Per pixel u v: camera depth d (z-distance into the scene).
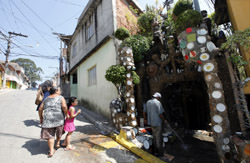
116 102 4.77
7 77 24.20
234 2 3.33
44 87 4.26
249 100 3.52
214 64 2.81
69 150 3.09
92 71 7.91
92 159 2.81
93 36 8.09
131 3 7.76
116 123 4.52
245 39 2.38
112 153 3.11
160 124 3.23
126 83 4.25
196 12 3.12
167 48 5.08
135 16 8.15
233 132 3.42
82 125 5.08
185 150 3.50
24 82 38.22
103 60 6.56
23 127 4.22
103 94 6.36
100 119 5.68
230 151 2.47
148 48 5.34
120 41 5.77
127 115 4.19
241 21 3.20
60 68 15.37
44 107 2.89
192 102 5.97
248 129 2.60
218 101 2.65
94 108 7.16
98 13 7.66
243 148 2.20
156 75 4.90
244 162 2.18
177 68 4.71
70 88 12.68
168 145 3.82
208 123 5.18
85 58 8.52
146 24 6.09
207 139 4.29
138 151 3.15
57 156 2.80
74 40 12.19
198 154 3.28
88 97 8.09
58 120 2.87
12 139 3.39
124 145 3.47
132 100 4.15
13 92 15.30
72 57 12.64
